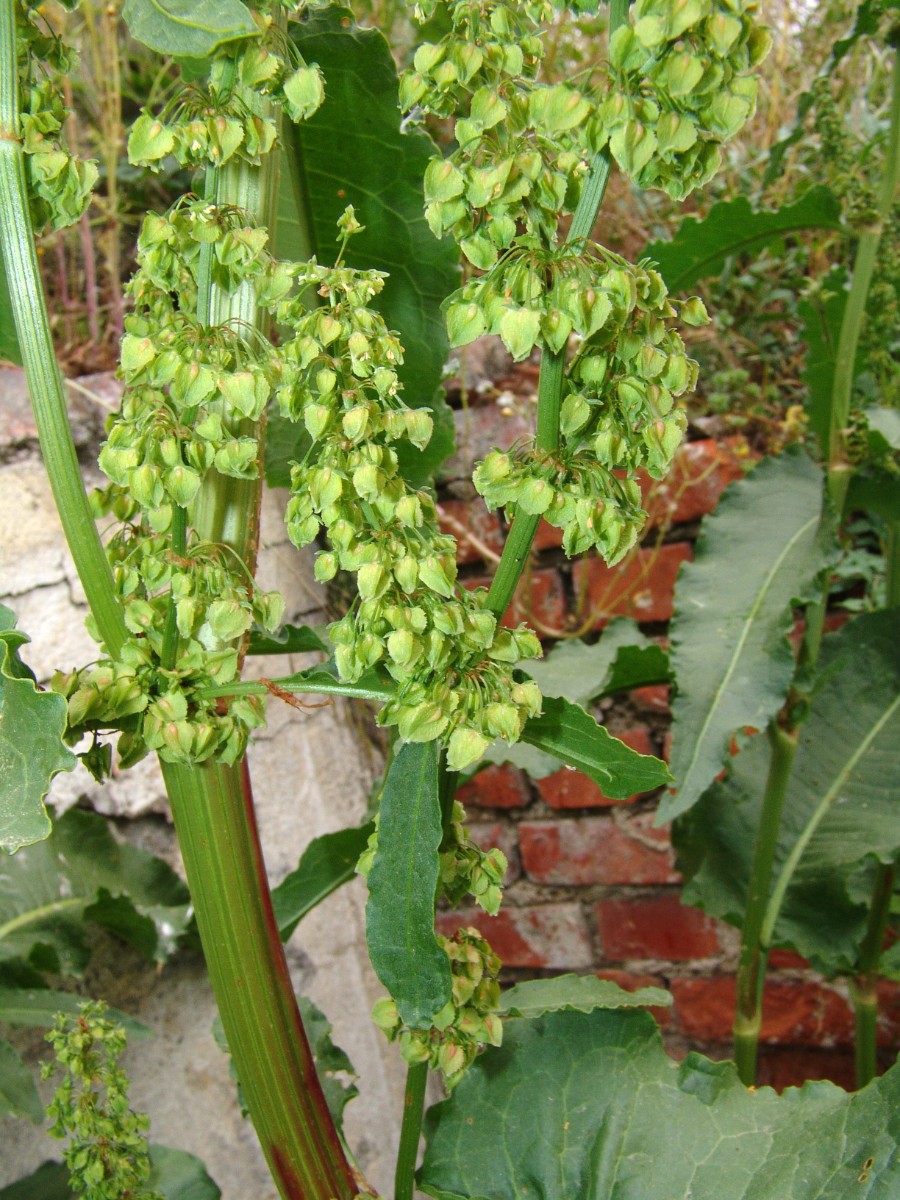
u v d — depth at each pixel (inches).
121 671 16.4
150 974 37.1
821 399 34.7
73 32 45.9
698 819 35.9
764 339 47.3
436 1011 16.7
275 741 42.0
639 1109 22.7
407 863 16.7
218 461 15.6
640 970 46.6
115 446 15.4
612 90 12.6
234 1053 19.5
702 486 44.6
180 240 16.1
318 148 25.0
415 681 15.4
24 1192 29.4
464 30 14.1
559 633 46.0
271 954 19.2
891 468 31.1
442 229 14.2
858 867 32.9
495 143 14.0
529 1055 23.7
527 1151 22.6
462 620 14.8
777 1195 20.5
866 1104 20.9
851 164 33.1
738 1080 22.9
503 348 49.9
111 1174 23.2
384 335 15.0
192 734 16.4
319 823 42.3
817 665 35.7
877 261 32.3
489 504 14.9
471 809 48.3
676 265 33.1
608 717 46.1
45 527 38.6
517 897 47.9
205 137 15.5
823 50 48.3
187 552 16.6
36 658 37.3
